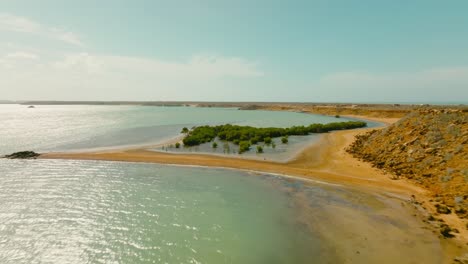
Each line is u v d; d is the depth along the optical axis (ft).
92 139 149.07
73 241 44.39
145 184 71.72
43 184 72.18
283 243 42.73
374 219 49.34
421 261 36.86
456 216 48.49
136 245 42.93
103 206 57.77
